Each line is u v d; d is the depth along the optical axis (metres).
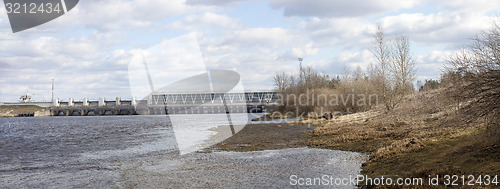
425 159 19.14
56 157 29.75
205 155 28.30
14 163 26.77
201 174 20.80
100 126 77.44
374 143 29.09
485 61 17.33
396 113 45.25
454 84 19.62
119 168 23.66
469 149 18.91
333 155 25.98
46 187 18.80
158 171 22.14
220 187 17.55
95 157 29.20
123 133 55.09
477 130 22.05
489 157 16.84
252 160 25.28
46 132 62.00
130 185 18.62
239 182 18.47
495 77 17.00
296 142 35.25
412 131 30.30
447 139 22.66
